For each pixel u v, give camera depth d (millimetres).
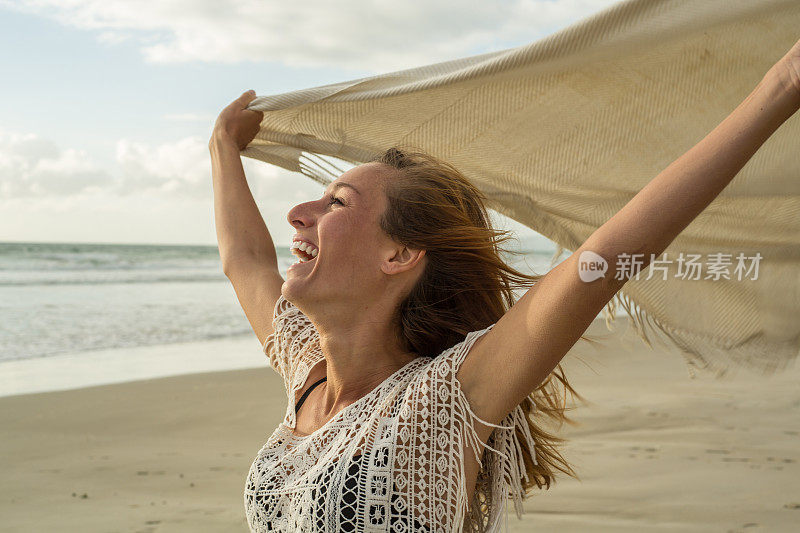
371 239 1538
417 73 1812
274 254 2137
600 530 3637
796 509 3877
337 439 1442
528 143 1793
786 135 1538
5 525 4020
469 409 1358
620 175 1736
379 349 1573
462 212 1560
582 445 5191
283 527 1449
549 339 1286
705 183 1190
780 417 5949
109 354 11133
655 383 7457
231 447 5766
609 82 1623
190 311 17281
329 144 2068
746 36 1462
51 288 22938
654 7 1430
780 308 1585
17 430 6305
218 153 2174
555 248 1869
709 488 4246
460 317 1573
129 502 4406
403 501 1338
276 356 1902
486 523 1537
